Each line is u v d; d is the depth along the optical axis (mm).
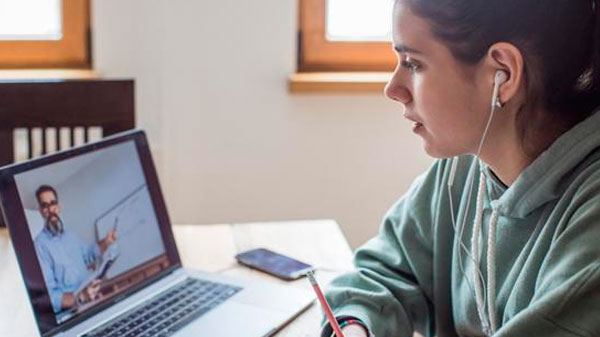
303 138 2441
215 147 2406
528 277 880
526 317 763
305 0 2398
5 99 1622
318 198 2500
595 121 858
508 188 929
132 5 2270
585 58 847
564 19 819
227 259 1361
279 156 2447
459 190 1103
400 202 1241
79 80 1663
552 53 826
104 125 1684
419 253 1174
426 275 1168
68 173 1092
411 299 1155
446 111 870
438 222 1135
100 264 1109
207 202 2445
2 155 1635
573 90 858
